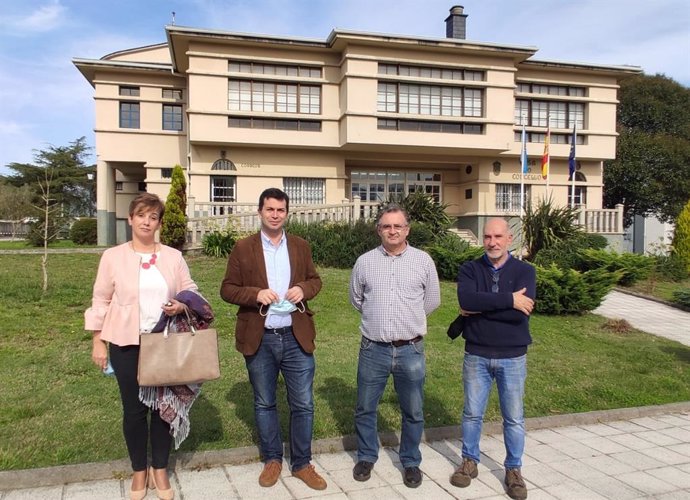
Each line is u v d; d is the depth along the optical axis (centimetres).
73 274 1078
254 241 384
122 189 2220
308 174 1905
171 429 346
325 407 511
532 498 368
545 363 702
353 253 1355
